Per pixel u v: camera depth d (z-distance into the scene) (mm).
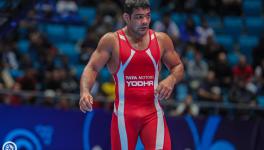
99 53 10148
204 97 21219
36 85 20703
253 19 33469
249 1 34500
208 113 20297
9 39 26031
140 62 10016
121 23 26219
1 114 15562
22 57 23391
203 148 17656
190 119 17672
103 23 26203
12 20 17188
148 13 9883
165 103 19156
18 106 15852
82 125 16641
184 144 17469
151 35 10211
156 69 10164
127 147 10133
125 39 10094
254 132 18109
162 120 10195
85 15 30891
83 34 29375
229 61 29281
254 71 27531
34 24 27266
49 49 24172
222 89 23906
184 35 27516
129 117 10055
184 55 26109
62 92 20688
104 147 16859
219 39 31297
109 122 17000
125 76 10078
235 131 17984
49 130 16188
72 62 26922
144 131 10047
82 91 9875
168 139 10172
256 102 21875
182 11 31375
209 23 32188
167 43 10320
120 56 10008
